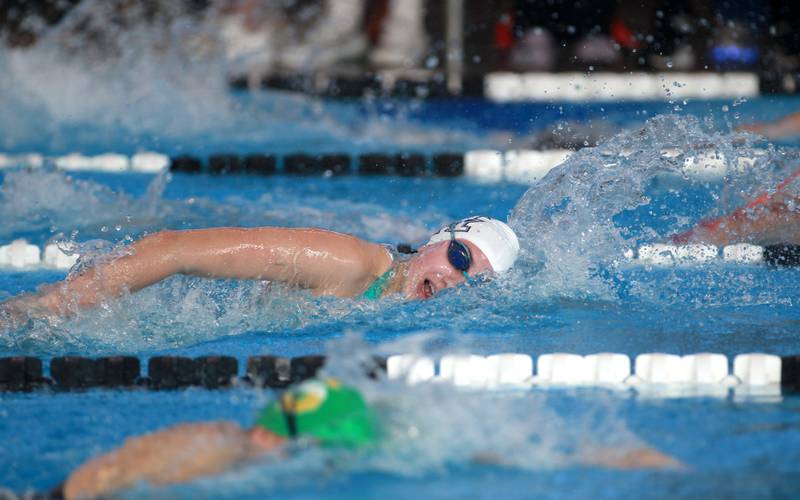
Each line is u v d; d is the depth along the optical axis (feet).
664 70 126.11
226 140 97.96
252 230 43.16
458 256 45.52
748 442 30.01
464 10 140.97
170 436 28.07
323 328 43.83
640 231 59.26
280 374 37.65
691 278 52.54
